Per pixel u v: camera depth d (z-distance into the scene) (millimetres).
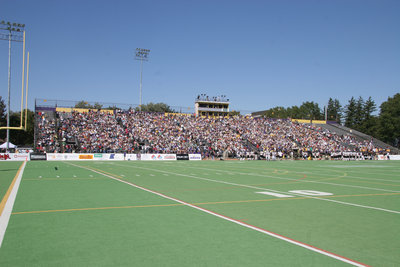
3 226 7719
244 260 5492
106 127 53625
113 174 22375
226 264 5301
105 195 12695
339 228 7777
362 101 108812
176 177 20656
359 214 9477
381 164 43031
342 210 10070
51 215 8953
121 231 7316
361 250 6121
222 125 63906
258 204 10969
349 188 15984
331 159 59375
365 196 13289
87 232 7215
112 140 50844
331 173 26031
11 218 8562
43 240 6590
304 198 12445
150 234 7078
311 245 6391
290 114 126312
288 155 58344
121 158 47062
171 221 8328
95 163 37344
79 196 12406
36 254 5754
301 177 21859
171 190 14344
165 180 18688
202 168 30125
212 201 11500
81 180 18281
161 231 7332
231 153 54000
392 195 13664
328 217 9008
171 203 11000
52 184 16266
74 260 5457
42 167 29391
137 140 52625
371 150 65562
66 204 10664
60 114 54969
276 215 9203
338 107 125062
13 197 12062
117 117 57312
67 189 14391
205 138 57688
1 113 75750
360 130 105312
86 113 55969
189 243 6438
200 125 61750
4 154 41906
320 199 12258
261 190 14672
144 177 20391
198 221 8344
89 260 5457
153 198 12039
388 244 6516
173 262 5379
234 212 9555
